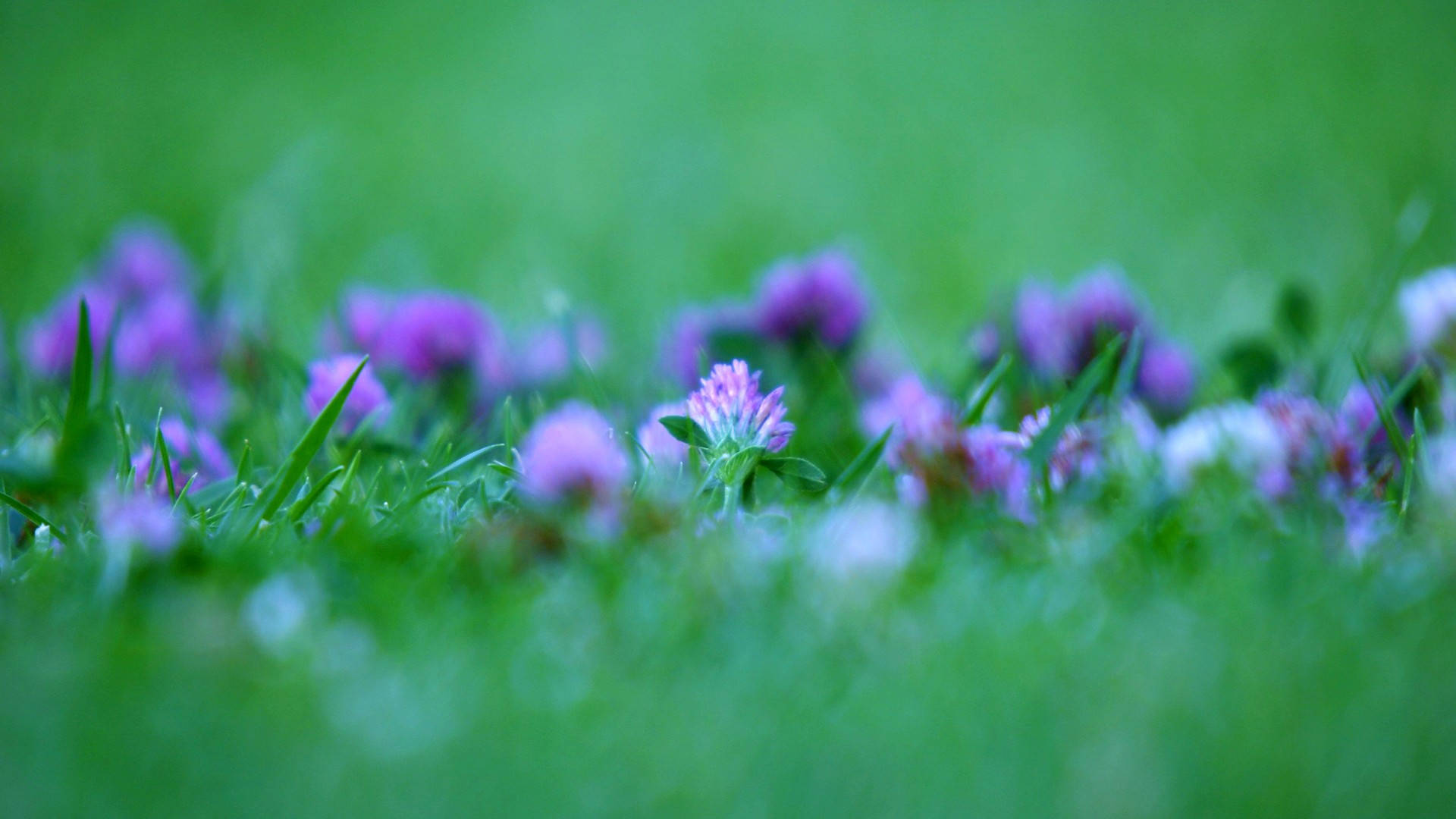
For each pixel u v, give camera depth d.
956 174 2.61
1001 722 1.07
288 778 1.05
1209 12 4.36
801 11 4.68
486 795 1.05
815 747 1.06
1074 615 1.10
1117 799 1.05
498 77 3.62
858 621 1.10
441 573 1.13
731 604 1.11
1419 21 3.91
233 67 3.65
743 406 1.18
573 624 1.10
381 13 4.46
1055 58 3.79
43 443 1.21
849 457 1.28
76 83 3.37
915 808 1.05
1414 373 1.21
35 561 1.15
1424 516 1.14
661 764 1.06
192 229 2.12
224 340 1.38
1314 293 1.66
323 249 2.06
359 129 3.00
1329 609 1.10
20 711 1.07
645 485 1.18
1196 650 1.08
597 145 2.91
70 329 1.34
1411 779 1.05
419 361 1.33
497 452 1.26
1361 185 2.22
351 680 1.08
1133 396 1.29
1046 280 1.85
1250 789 1.05
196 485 1.22
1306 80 3.25
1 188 2.38
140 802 1.05
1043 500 1.17
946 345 1.51
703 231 2.25
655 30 4.32
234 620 1.10
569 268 1.97
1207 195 2.28
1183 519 1.15
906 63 3.82
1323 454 1.17
